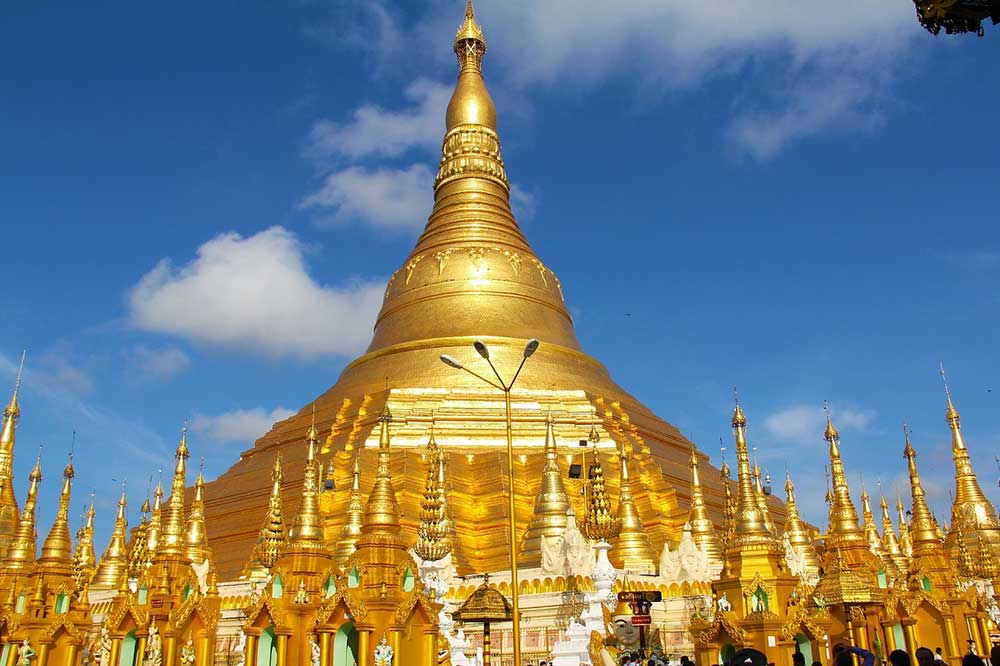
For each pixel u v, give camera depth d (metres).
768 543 30.78
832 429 38.72
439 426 58.53
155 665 32.22
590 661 33.28
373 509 32.19
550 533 44.50
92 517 58.41
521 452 57.34
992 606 44.34
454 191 77.31
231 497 59.47
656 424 68.56
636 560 44.22
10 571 38.47
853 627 30.98
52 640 35.53
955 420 53.72
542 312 70.44
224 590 44.03
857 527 36.97
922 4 11.16
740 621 28.42
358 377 67.69
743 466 32.88
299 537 33.16
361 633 29.78
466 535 52.09
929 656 19.44
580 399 62.22
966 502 51.53
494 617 32.78
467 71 83.12
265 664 31.28
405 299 71.75
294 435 64.25
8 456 47.06
